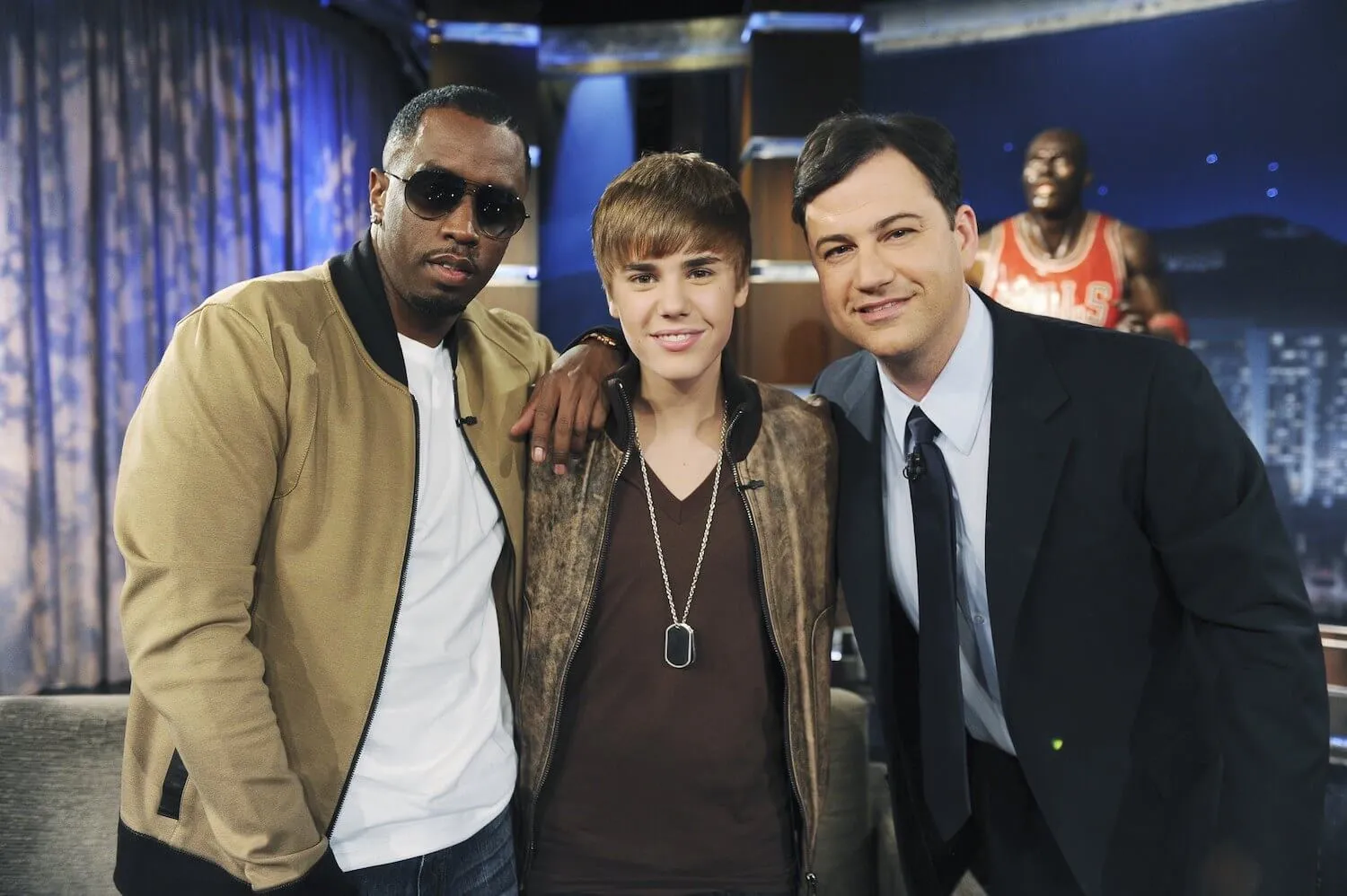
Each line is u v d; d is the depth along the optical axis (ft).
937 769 4.32
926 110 17.07
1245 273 15.76
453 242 4.09
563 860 4.20
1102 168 16.34
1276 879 3.49
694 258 3.96
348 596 3.88
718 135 16.75
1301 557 15.66
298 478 3.84
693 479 4.33
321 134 17.03
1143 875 4.06
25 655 13.51
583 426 4.23
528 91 15.66
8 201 13.41
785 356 14.76
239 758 3.43
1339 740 9.20
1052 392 4.06
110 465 14.39
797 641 4.35
